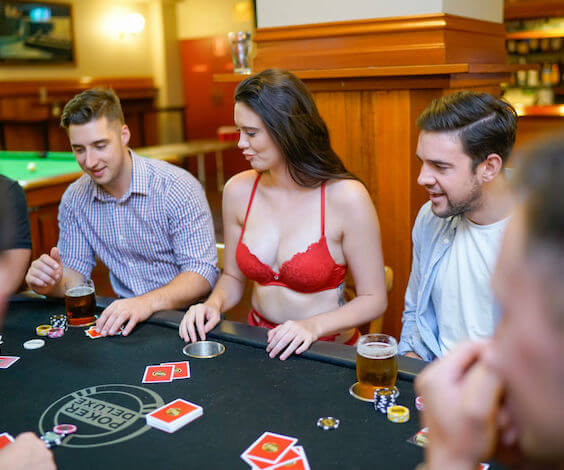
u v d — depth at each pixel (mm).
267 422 1165
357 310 1843
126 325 1745
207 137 10398
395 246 2791
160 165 2359
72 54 9094
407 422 1142
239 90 1878
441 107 1527
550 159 397
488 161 1513
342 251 1961
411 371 1342
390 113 2682
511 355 416
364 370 1264
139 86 10125
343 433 1112
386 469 992
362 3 2688
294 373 1394
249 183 2061
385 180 2758
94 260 2514
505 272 414
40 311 1920
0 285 731
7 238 729
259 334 1612
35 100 8180
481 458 567
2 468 964
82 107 2143
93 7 9359
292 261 1918
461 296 1652
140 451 1080
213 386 1335
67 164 4594
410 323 1845
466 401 544
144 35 10148
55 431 1146
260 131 1854
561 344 384
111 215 2354
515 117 1543
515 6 6789
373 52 2674
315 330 1680
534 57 6984
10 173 4039
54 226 3812
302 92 1872
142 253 2393
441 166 1531
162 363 1478
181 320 1754
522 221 403
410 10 2568
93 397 1302
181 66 10375
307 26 2859
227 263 2154
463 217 1658
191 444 1096
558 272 375
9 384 1384
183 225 2295
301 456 1038
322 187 1930
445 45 2506
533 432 431
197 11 9969
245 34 3123
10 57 8273
